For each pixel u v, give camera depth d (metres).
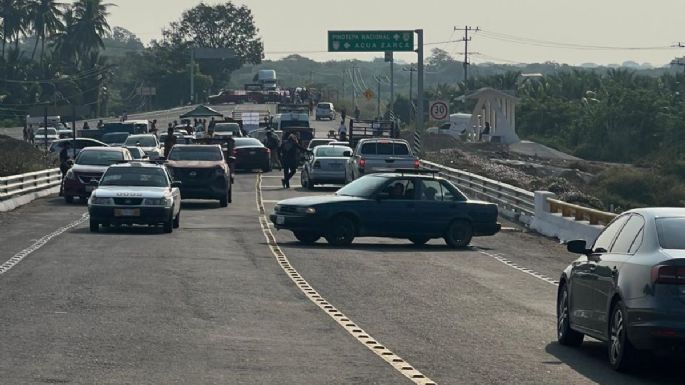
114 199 35.81
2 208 44.59
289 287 24.06
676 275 14.41
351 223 34.06
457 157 87.00
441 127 145.38
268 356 15.76
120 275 25.06
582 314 16.86
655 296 14.48
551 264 31.06
